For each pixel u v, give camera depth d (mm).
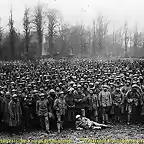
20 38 61281
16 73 29031
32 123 13008
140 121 13227
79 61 47656
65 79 18203
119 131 11625
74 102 12648
